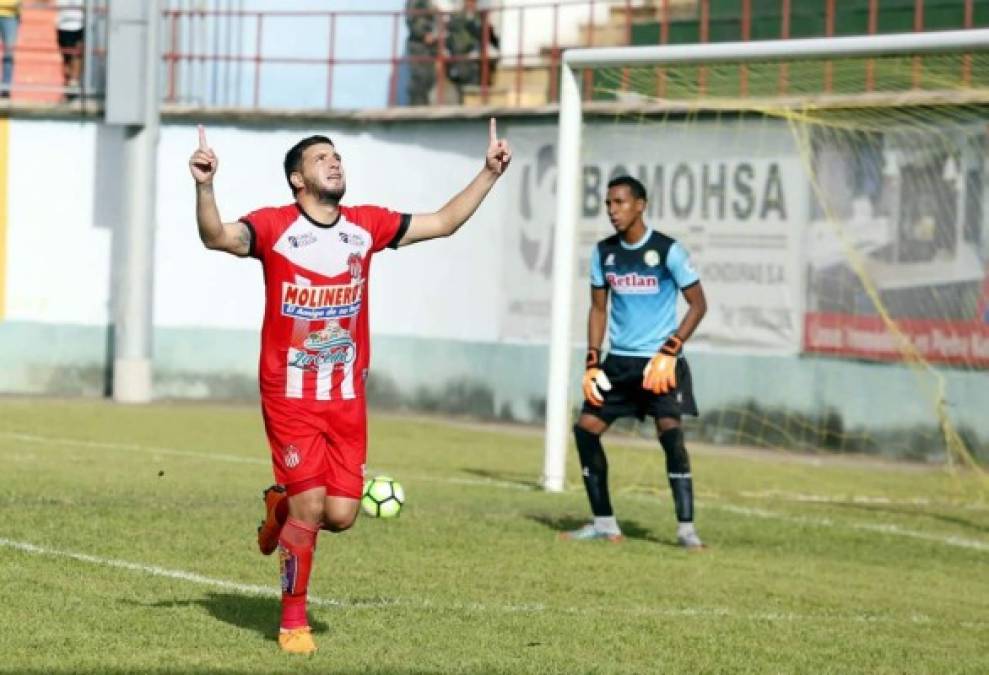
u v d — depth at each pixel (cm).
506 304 5719
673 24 6150
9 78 6391
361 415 1875
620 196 2891
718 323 5194
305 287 1823
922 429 4788
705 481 4203
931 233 4738
